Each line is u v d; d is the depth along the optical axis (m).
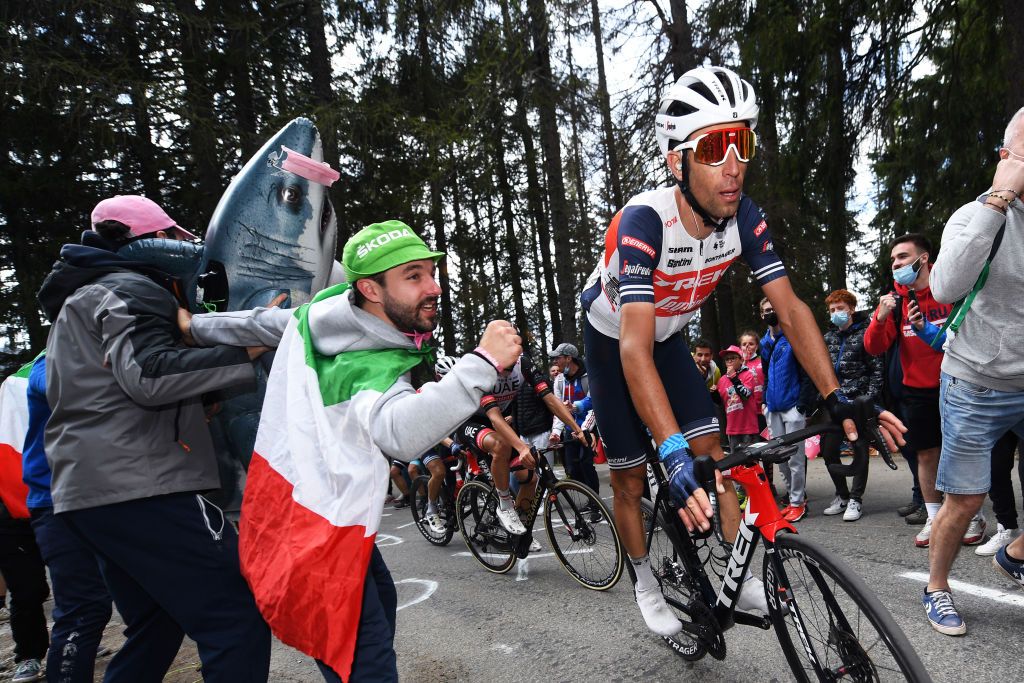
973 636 2.59
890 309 3.85
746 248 2.34
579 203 13.62
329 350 1.70
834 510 4.97
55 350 1.83
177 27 9.37
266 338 1.81
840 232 8.80
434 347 1.79
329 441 1.61
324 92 10.48
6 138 9.30
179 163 10.36
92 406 1.79
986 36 7.02
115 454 1.78
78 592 2.43
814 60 8.05
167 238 2.24
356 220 11.38
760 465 1.99
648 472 2.70
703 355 7.12
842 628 1.79
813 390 4.86
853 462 1.86
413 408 1.50
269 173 2.28
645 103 10.61
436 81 11.33
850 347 4.74
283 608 1.58
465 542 5.39
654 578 2.70
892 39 7.61
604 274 2.44
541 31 9.97
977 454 2.53
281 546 1.61
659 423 1.83
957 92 7.58
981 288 2.40
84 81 8.45
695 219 2.21
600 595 3.73
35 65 8.13
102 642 3.65
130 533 1.79
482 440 4.36
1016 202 2.32
